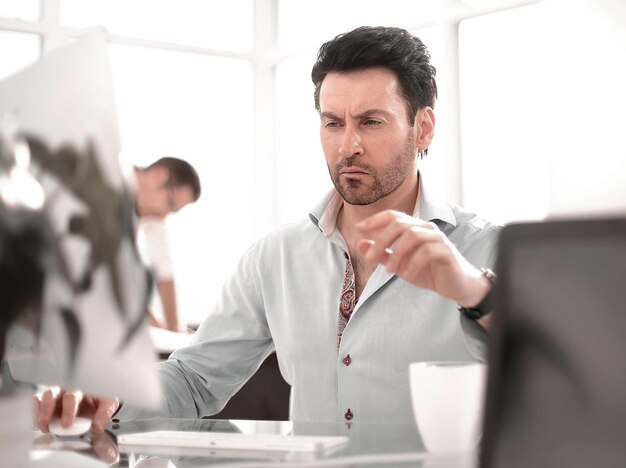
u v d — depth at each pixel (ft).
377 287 5.13
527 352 1.96
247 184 14.56
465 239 5.35
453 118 12.05
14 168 2.68
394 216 3.45
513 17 11.51
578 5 10.13
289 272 5.57
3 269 2.65
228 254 14.32
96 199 2.56
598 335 1.86
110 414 3.79
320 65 5.41
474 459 2.84
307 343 5.37
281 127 14.65
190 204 13.07
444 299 5.05
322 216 5.53
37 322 2.71
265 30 14.47
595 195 9.56
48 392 3.75
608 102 9.75
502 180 11.62
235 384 5.59
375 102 5.21
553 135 10.07
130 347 2.58
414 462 2.83
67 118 2.62
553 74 10.32
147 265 2.63
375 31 5.30
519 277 1.99
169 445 3.41
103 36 2.62
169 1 13.91
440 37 12.19
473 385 2.95
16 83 2.84
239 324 5.67
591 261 1.88
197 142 14.15
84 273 2.58
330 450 3.13
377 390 5.08
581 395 1.87
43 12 13.14
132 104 13.70
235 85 14.47
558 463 1.88
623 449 1.79
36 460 3.15
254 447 3.23
